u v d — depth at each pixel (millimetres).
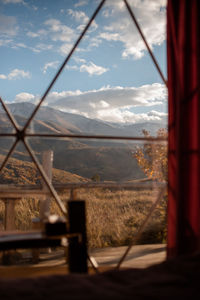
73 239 2820
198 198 3057
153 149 5914
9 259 4461
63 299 1748
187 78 3180
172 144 3260
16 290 1829
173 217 3193
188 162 3127
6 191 5359
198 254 2406
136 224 6840
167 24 3326
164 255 4457
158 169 6016
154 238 5984
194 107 3133
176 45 3232
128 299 1774
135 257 4480
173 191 3215
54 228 2812
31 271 3678
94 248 5496
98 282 2053
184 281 2012
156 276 2111
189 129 3146
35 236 2840
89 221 6695
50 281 2000
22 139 3652
